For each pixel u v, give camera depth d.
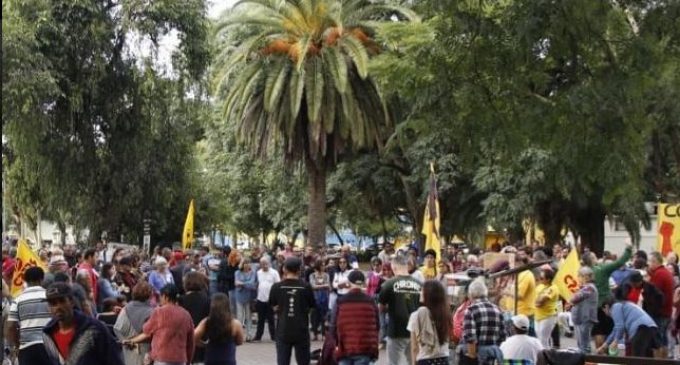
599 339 16.80
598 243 40.03
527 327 10.29
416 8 12.20
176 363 10.17
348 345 11.48
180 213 40.09
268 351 19.28
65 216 39.00
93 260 15.35
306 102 31.86
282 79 30.83
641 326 13.76
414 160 37.22
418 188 39.22
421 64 11.12
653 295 15.57
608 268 16.81
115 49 33.53
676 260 18.78
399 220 49.88
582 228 39.75
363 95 32.03
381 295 12.48
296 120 32.47
